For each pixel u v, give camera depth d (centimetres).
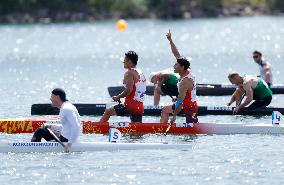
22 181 5400
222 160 6084
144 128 7381
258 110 8562
